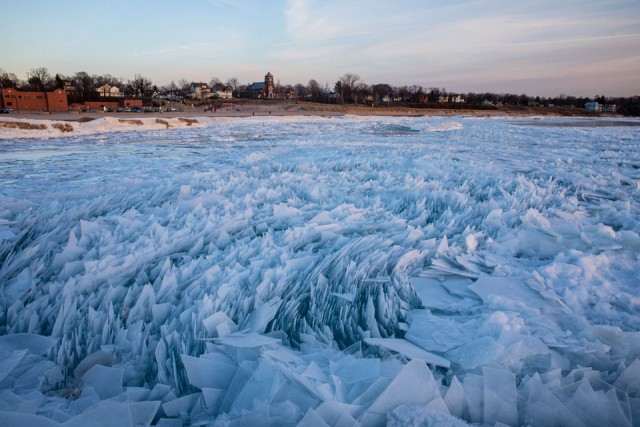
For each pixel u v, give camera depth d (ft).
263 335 8.45
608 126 122.83
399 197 22.24
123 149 49.19
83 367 7.65
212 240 14.62
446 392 6.47
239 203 19.71
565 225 15.48
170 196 21.20
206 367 7.15
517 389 6.67
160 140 62.44
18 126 70.95
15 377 7.30
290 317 9.34
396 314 9.79
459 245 14.19
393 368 7.02
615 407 6.13
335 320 9.41
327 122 138.31
